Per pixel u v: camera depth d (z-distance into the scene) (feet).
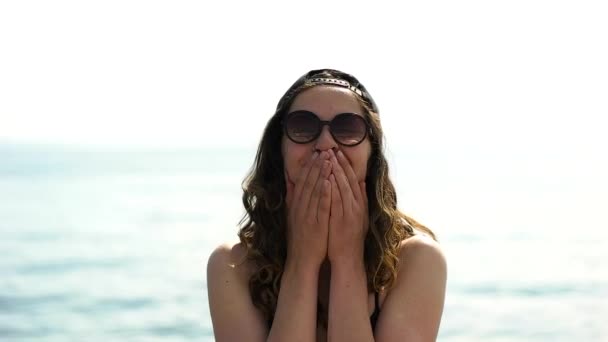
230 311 10.54
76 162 314.55
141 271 57.98
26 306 47.11
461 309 42.06
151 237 76.69
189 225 85.40
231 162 298.15
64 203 118.52
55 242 75.51
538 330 36.94
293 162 10.43
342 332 10.10
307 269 10.32
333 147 10.31
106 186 160.25
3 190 153.28
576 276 51.16
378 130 10.65
